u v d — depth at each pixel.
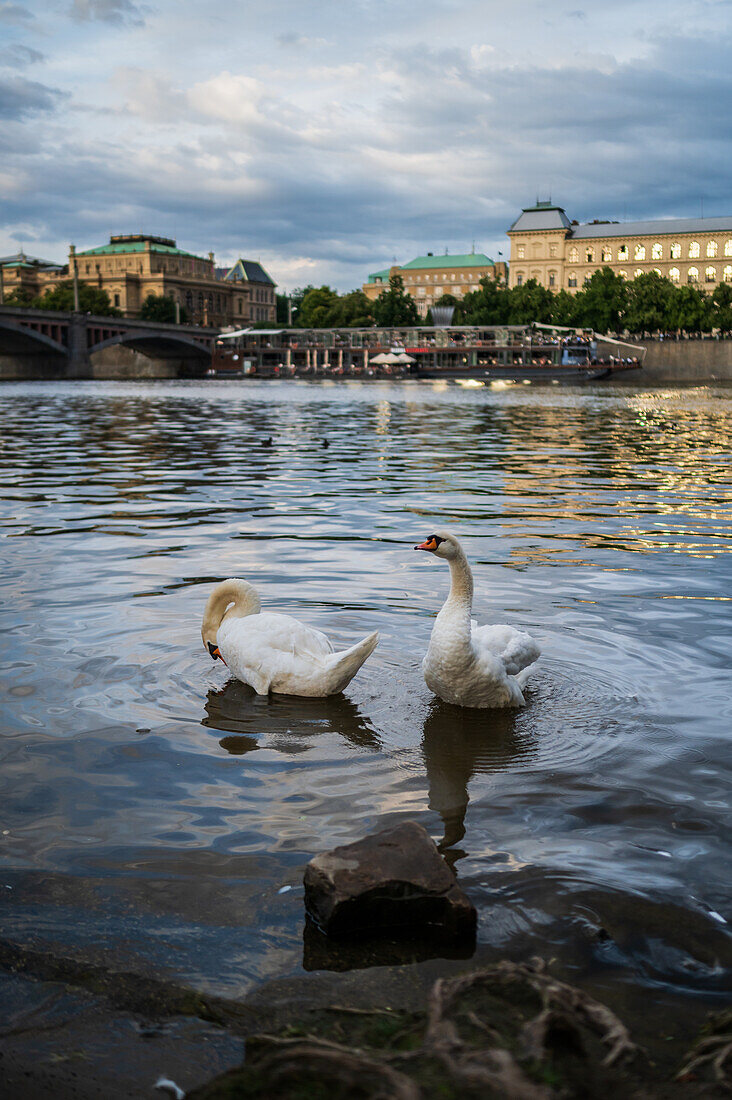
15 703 5.87
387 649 7.14
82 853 4.06
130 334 111.12
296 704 6.03
